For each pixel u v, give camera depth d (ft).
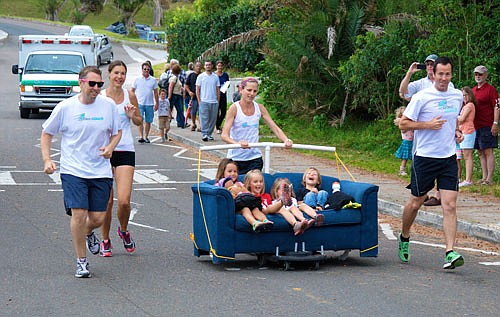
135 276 30.07
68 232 38.63
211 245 31.09
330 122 80.18
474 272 31.40
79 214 29.40
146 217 43.06
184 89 88.12
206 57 87.04
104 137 29.89
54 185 53.21
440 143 31.71
